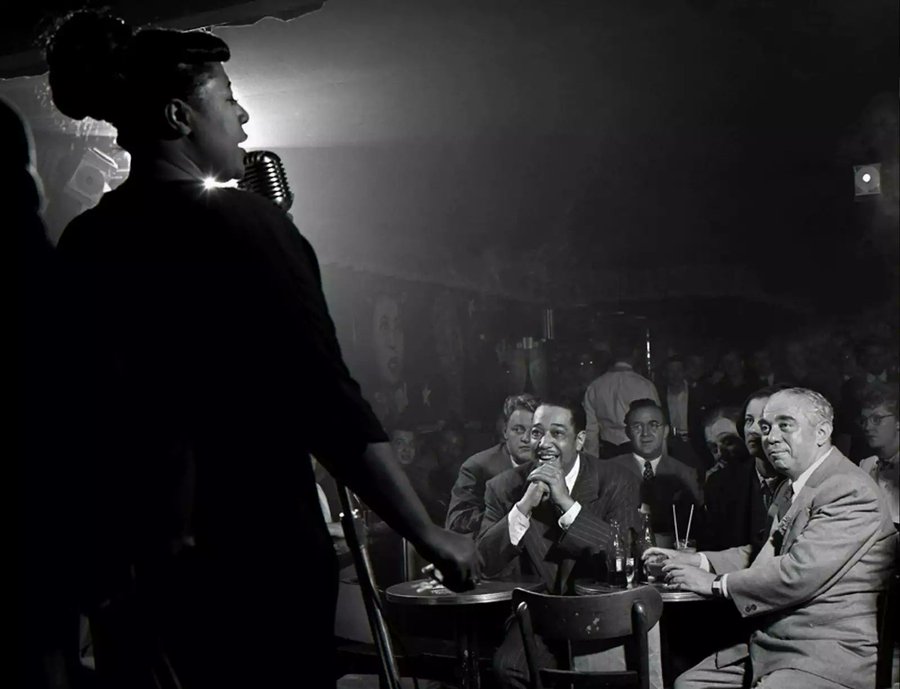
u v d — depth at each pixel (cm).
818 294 1053
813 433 406
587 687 409
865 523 391
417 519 130
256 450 128
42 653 122
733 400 824
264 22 583
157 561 125
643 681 372
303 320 129
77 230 138
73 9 331
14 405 122
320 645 132
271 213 133
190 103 139
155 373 128
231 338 128
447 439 721
